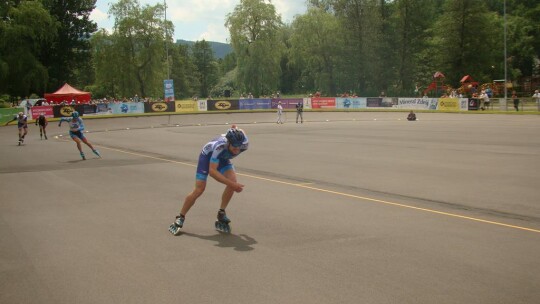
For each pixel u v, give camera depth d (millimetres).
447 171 12664
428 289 4719
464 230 6918
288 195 9742
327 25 73938
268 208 8539
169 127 38000
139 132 32406
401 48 75500
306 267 5410
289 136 25969
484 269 5270
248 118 47719
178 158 16875
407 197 9406
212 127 36844
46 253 6090
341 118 45656
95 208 8797
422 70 77500
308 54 75688
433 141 21312
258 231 7012
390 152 17328
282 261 5633
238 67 71938
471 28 68375
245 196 9664
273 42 72500
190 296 4641
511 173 12172
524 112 45000
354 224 7324
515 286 4789
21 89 58031
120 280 5098
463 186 10484
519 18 73750
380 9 75750
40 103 51500
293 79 101438
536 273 5141
